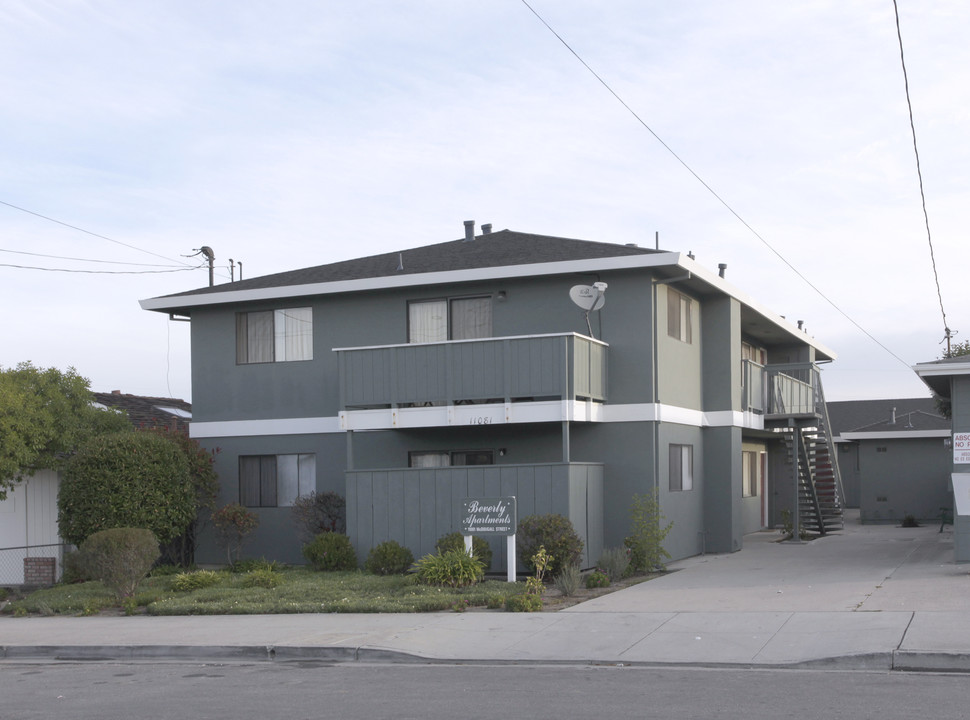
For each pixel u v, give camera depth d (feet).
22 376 70.18
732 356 78.33
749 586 54.60
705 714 28.22
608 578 58.85
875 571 58.23
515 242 77.97
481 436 70.85
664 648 38.45
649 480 66.90
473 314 71.72
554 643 40.32
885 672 33.86
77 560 64.69
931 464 110.11
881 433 110.83
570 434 69.10
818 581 55.11
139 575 57.36
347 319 74.74
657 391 67.72
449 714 29.35
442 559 56.59
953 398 59.88
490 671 36.58
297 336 76.33
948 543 76.23
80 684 37.19
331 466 74.33
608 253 68.95
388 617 48.14
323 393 74.90
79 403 73.05
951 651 34.12
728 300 78.59
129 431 74.59
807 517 89.97
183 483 69.97
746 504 96.27
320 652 40.57
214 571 68.64
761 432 91.09
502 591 53.11
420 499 64.80
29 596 63.72
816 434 91.15
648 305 67.62
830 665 34.86
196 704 32.30
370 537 65.92
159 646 42.75
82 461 66.80
